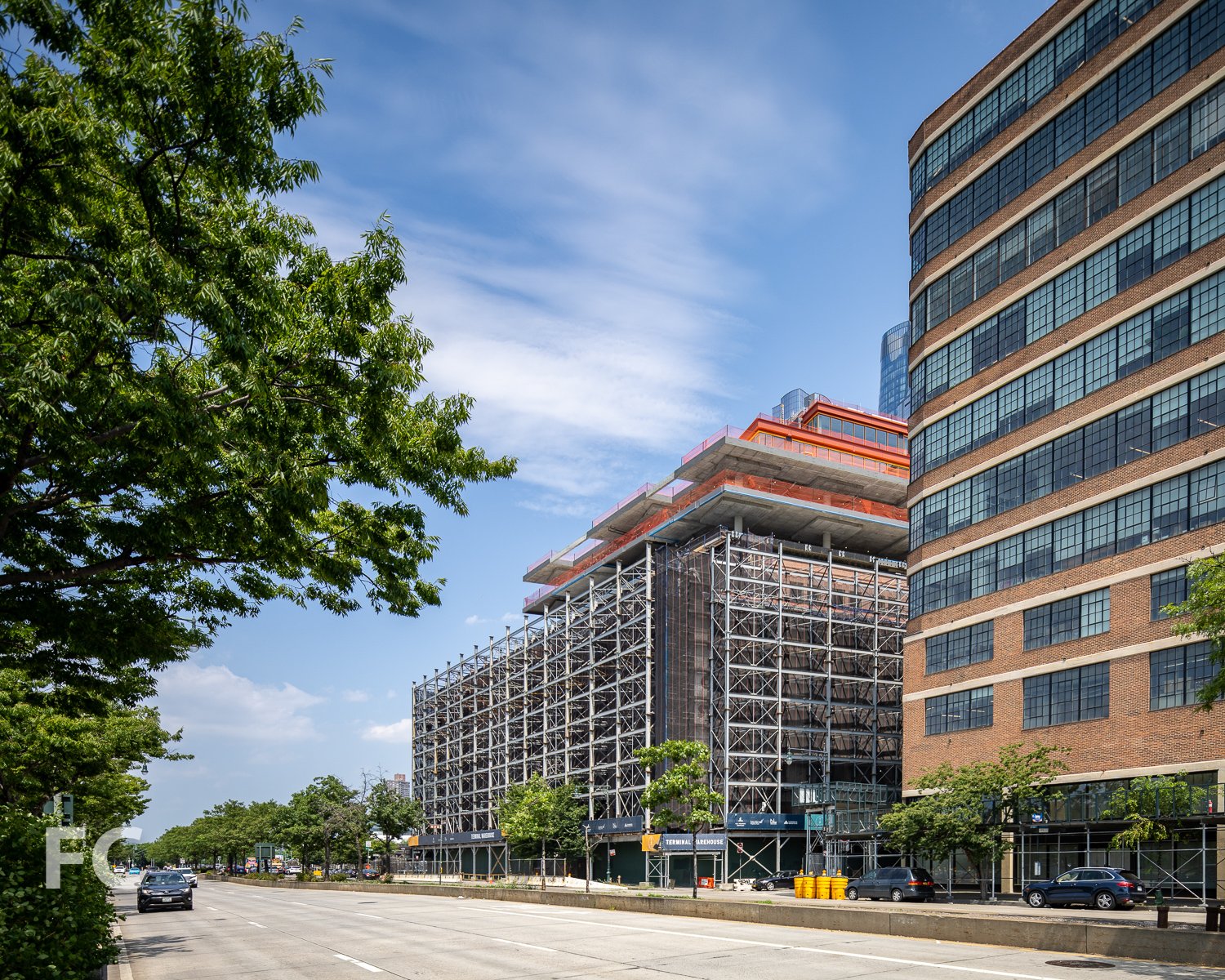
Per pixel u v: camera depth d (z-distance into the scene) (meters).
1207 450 36.44
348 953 21.44
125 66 9.85
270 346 12.42
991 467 47.72
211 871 154.00
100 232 10.55
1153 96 40.47
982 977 15.34
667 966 17.44
